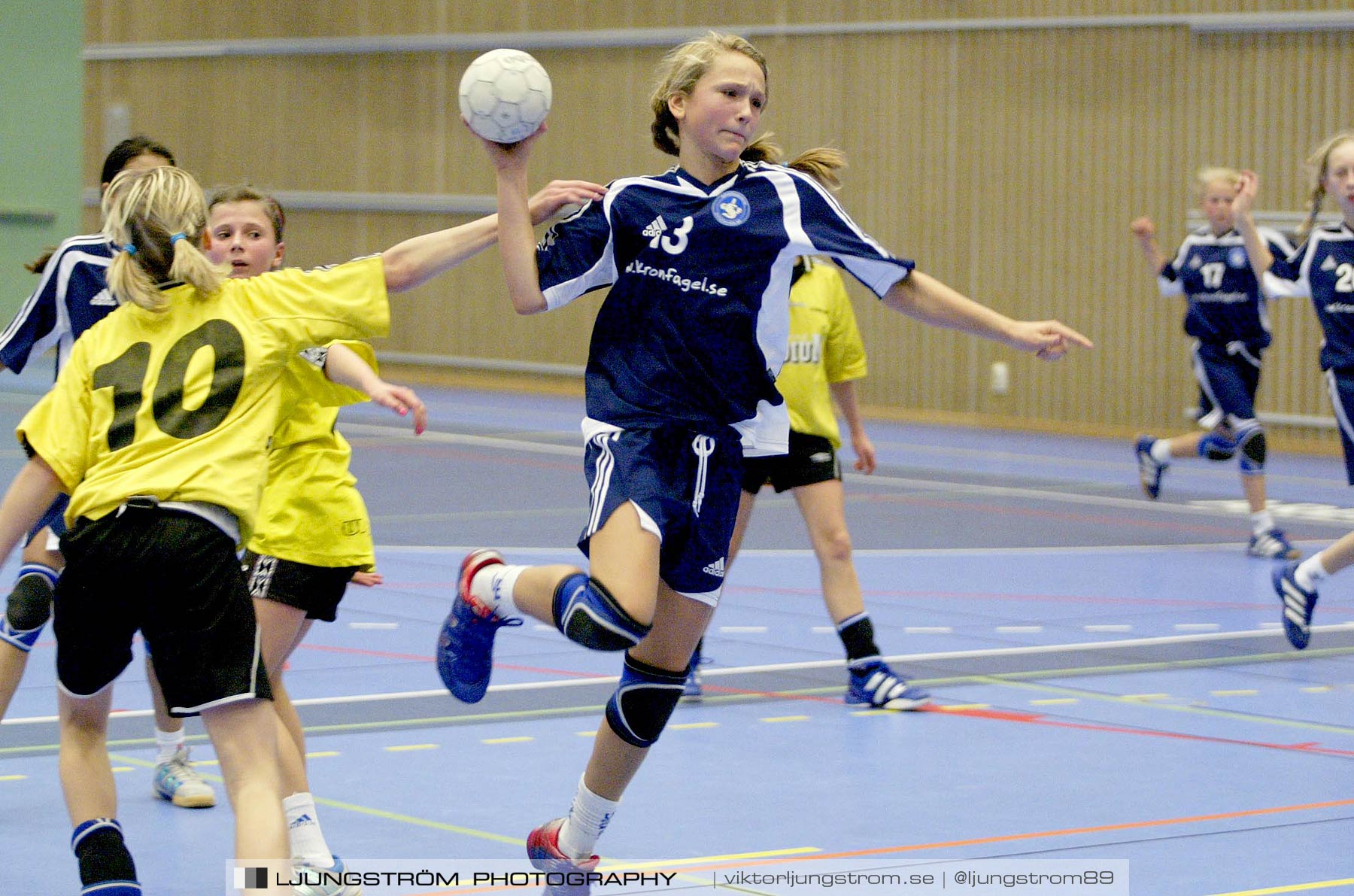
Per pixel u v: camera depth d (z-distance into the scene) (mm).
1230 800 6359
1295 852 5613
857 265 4965
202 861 5387
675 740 7352
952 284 24828
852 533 14531
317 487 5488
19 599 5805
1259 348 14125
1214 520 15836
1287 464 20734
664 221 4898
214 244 5816
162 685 4406
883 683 8047
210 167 31156
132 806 6090
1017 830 5891
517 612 4824
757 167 5090
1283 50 22109
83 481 4523
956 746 7270
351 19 29547
